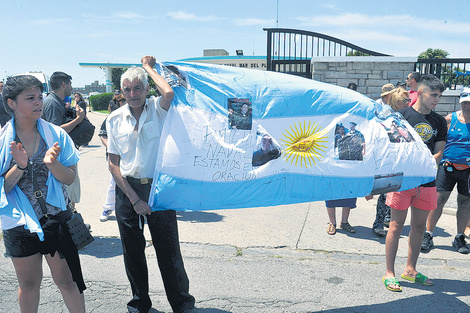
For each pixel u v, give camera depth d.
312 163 3.40
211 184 3.19
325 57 10.97
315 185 3.42
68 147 2.82
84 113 4.57
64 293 2.84
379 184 3.56
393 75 10.92
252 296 3.73
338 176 3.45
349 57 10.93
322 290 3.87
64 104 4.64
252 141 3.26
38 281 2.79
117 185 3.17
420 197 3.85
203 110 3.18
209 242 4.96
